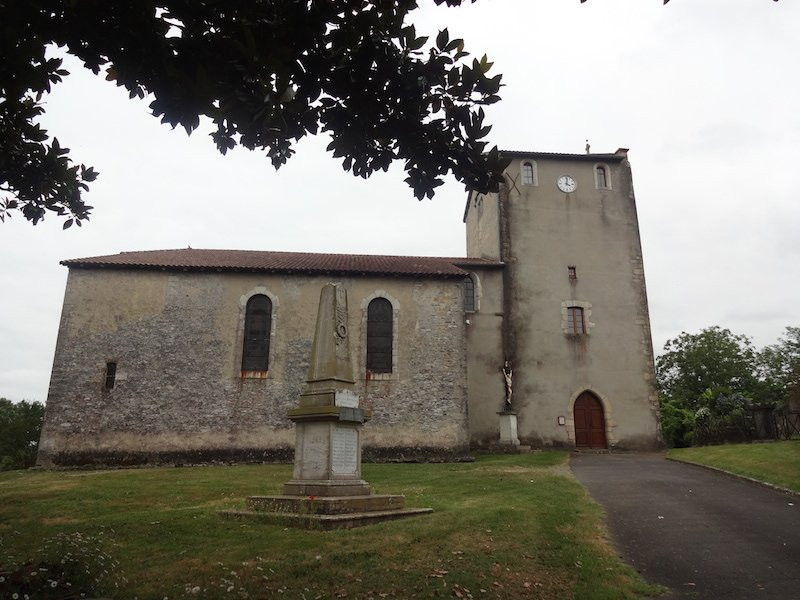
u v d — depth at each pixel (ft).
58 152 23.09
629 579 21.80
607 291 78.54
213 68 14.48
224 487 41.29
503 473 47.29
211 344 64.34
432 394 65.46
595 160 83.71
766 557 24.66
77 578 19.27
